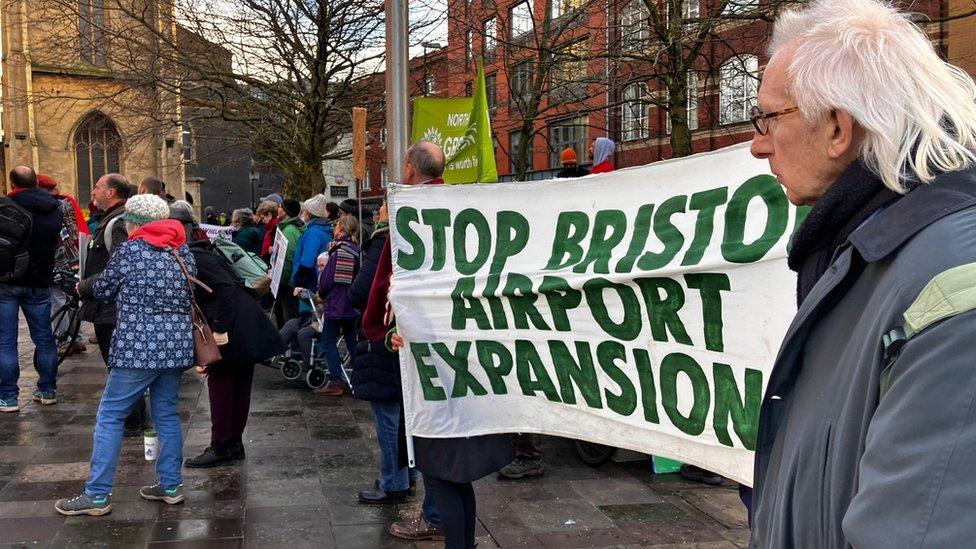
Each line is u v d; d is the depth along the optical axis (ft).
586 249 9.75
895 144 3.68
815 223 4.18
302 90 53.31
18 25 128.06
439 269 10.91
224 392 16.65
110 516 13.56
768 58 4.72
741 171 8.10
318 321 24.66
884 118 3.71
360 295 12.94
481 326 10.59
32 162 133.69
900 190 3.70
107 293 13.26
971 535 2.72
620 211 9.41
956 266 3.17
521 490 15.56
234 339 16.16
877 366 3.46
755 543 4.82
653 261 8.83
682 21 34.30
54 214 20.97
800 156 4.30
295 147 58.23
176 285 13.47
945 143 3.56
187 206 17.40
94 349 32.04
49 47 64.44
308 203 25.79
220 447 16.75
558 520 13.84
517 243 10.41
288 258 26.81
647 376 9.06
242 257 20.77
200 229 17.79
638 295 9.07
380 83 58.90
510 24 45.29
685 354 8.61
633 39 36.55
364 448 18.26
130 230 13.70
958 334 2.96
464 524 10.82
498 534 13.15
